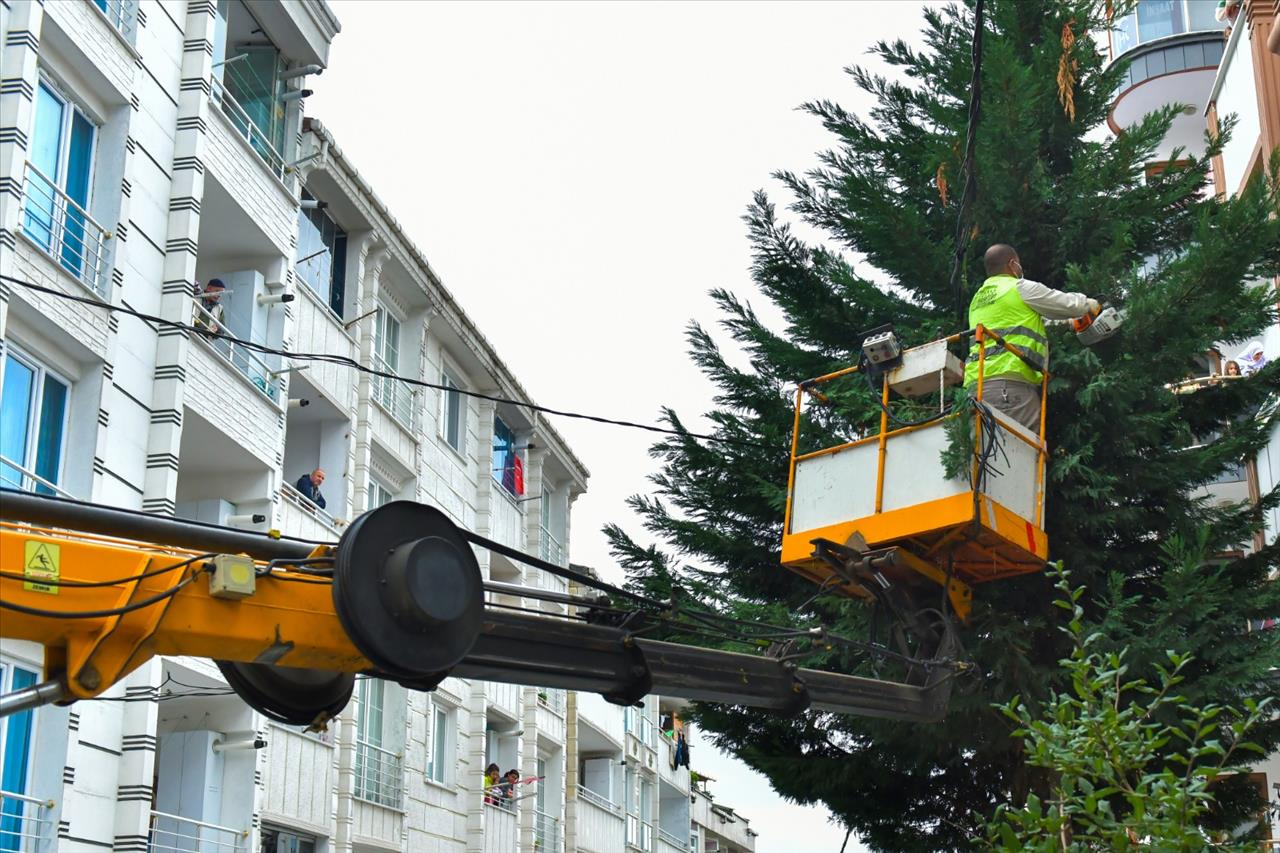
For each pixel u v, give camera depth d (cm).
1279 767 2009
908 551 1216
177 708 2391
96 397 2031
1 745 1869
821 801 1636
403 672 866
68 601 849
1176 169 1683
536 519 4069
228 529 891
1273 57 2394
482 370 3681
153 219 2223
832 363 1688
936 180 1611
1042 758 862
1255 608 1405
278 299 2544
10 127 1898
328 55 2819
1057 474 1436
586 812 4197
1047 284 1650
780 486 1644
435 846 3195
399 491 3225
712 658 1070
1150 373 1466
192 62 2342
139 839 2016
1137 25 3073
